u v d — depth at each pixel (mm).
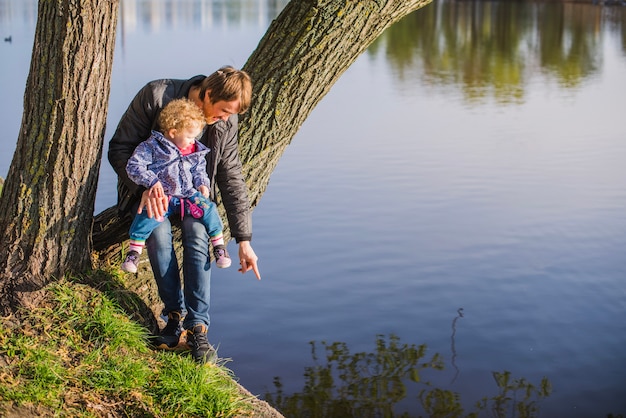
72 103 4191
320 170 13055
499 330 7574
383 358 7004
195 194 4250
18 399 3742
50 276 4363
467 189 11992
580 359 7020
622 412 6160
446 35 42375
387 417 6004
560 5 63469
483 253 9406
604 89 22875
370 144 15047
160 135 4133
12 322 4188
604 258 9250
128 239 4777
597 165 13508
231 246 9633
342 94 21703
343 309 8000
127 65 23328
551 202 11336
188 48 28797
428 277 8766
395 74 26469
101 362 4129
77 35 4117
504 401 6289
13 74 20766
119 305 4500
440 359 7000
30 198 4262
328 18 4648
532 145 15102
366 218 10648
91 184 4418
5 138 13469
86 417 3795
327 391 6387
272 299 8195
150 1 68562
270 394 6332
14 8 50188
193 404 4059
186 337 4480
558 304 8117
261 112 4770
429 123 17375
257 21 44906
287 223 10445
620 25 46344
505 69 27984
